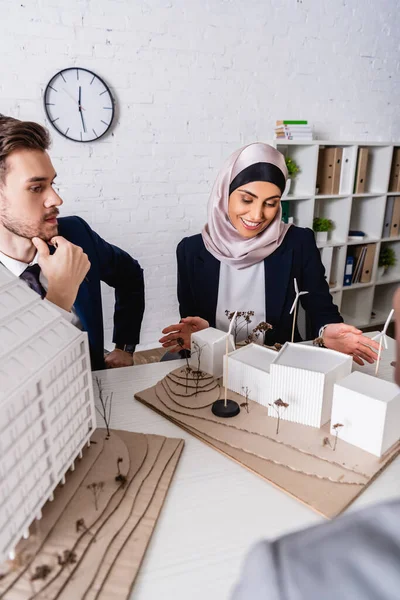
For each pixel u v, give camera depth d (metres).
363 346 1.13
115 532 0.61
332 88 2.88
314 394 0.84
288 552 0.23
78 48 2.23
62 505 0.65
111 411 0.94
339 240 2.99
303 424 0.87
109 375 1.10
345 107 2.96
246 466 0.76
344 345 1.16
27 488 0.57
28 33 2.12
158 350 2.87
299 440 0.82
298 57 2.72
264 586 0.22
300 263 1.62
